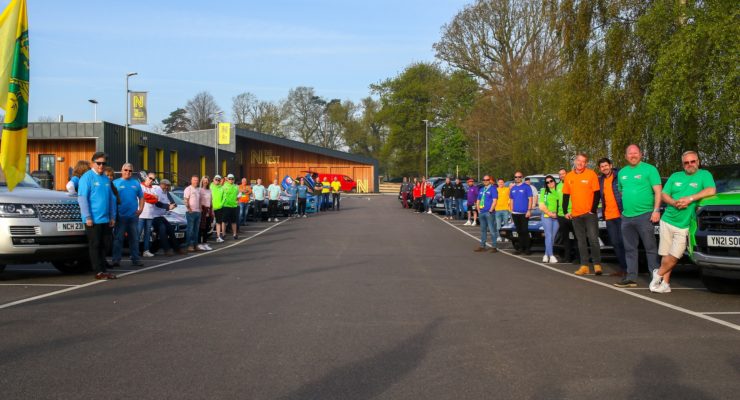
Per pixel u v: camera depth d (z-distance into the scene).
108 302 8.25
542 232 15.05
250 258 14.00
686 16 14.66
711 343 6.02
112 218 10.64
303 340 6.13
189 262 13.23
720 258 8.54
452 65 46.00
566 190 11.98
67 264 11.42
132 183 12.27
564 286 9.88
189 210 15.76
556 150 33.31
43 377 4.91
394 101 76.69
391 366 5.23
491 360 5.42
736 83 13.31
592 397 4.45
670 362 5.34
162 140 40.28
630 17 18.30
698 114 14.38
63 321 7.02
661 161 17.64
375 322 6.99
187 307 7.89
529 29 41.28
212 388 4.65
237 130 60.62
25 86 10.18
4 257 9.83
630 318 7.26
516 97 39.41
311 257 14.15
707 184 8.84
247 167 71.56
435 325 6.84
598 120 18.95
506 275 11.24
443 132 58.06
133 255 12.41
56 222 10.23
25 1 10.16
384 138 91.31
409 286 9.75
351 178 73.81
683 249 8.99
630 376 4.95
